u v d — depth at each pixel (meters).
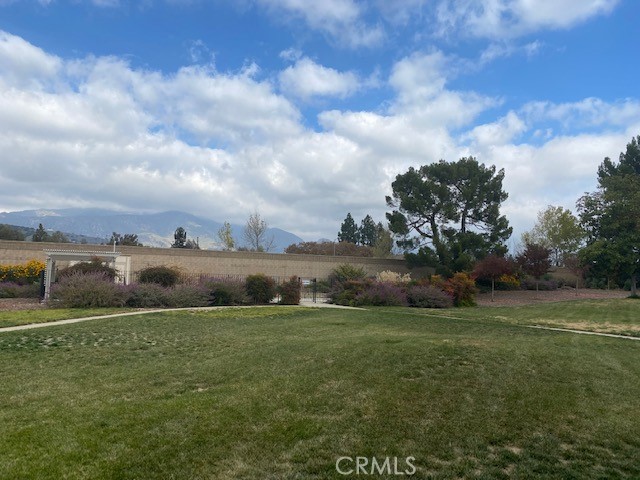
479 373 7.57
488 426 5.36
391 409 5.79
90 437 4.74
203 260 34.28
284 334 12.55
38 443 4.58
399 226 37.97
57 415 5.45
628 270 31.19
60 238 49.38
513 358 8.80
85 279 20.09
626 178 33.91
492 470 4.33
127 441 4.66
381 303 25.59
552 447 4.88
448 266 35.91
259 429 5.04
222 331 13.17
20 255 29.64
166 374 7.65
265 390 6.48
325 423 5.27
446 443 4.88
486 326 16.56
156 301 20.89
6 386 6.93
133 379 7.33
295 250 56.97
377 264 39.22
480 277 34.25
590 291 41.03
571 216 46.75
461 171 37.97
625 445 5.02
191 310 19.53
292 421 5.30
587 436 5.21
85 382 7.18
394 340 10.60
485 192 38.19
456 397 6.32
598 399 6.60
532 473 4.29
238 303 24.05
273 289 25.34
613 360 9.68
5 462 4.14
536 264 34.56
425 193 37.69
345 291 26.41
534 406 6.09
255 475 4.08
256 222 51.97
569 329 16.64
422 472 4.25
